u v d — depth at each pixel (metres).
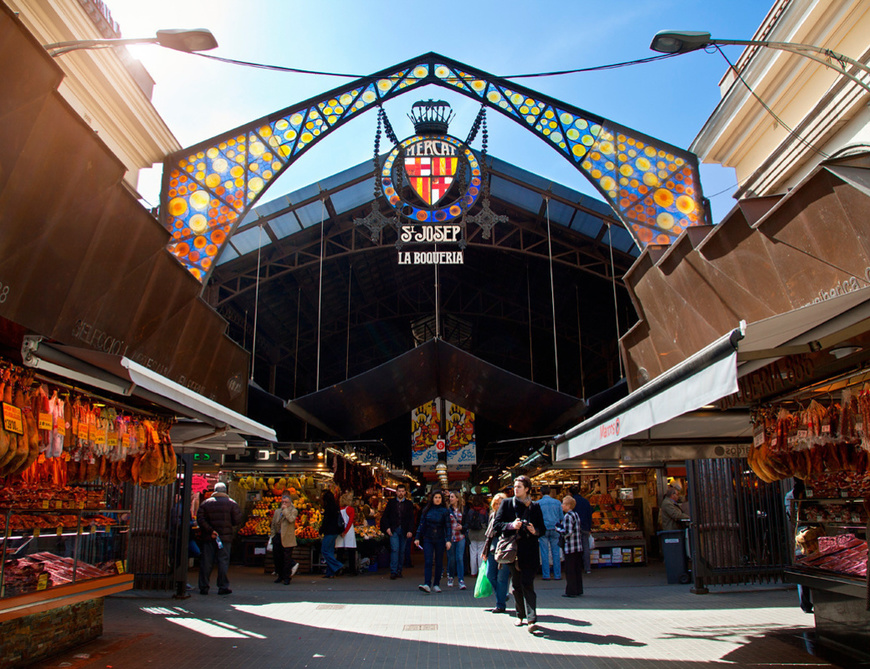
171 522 9.30
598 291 22.33
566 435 6.62
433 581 9.67
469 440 21.16
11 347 4.18
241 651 5.57
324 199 15.93
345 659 5.29
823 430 4.81
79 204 3.79
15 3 7.09
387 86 9.97
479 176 10.27
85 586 5.48
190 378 6.53
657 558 16.02
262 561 15.11
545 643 5.82
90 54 8.31
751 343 3.79
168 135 10.34
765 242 4.52
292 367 26.19
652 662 5.00
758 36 8.44
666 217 9.13
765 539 9.37
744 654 5.21
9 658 4.74
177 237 9.23
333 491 13.33
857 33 6.96
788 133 8.37
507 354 30.50
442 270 23.92
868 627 4.89
